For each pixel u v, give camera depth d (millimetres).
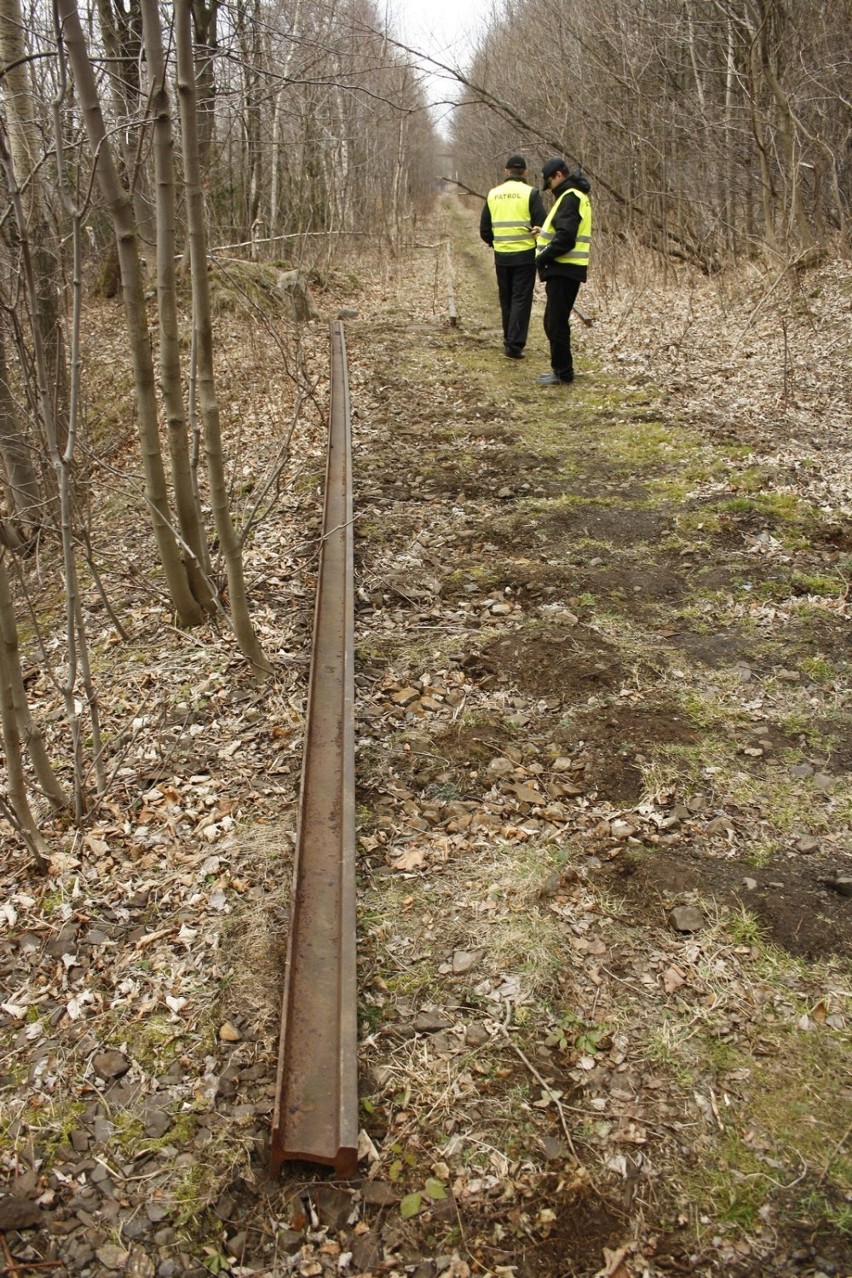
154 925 3215
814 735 4168
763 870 3420
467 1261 2250
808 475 7020
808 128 14617
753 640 4938
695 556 5883
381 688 4590
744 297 13031
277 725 4262
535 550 6113
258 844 3525
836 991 2922
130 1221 2330
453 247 27734
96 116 3771
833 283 12023
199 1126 2549
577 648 4863
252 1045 2760
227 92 6344
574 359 11203
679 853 3516
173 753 4141
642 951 3088
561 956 3055
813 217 14859
